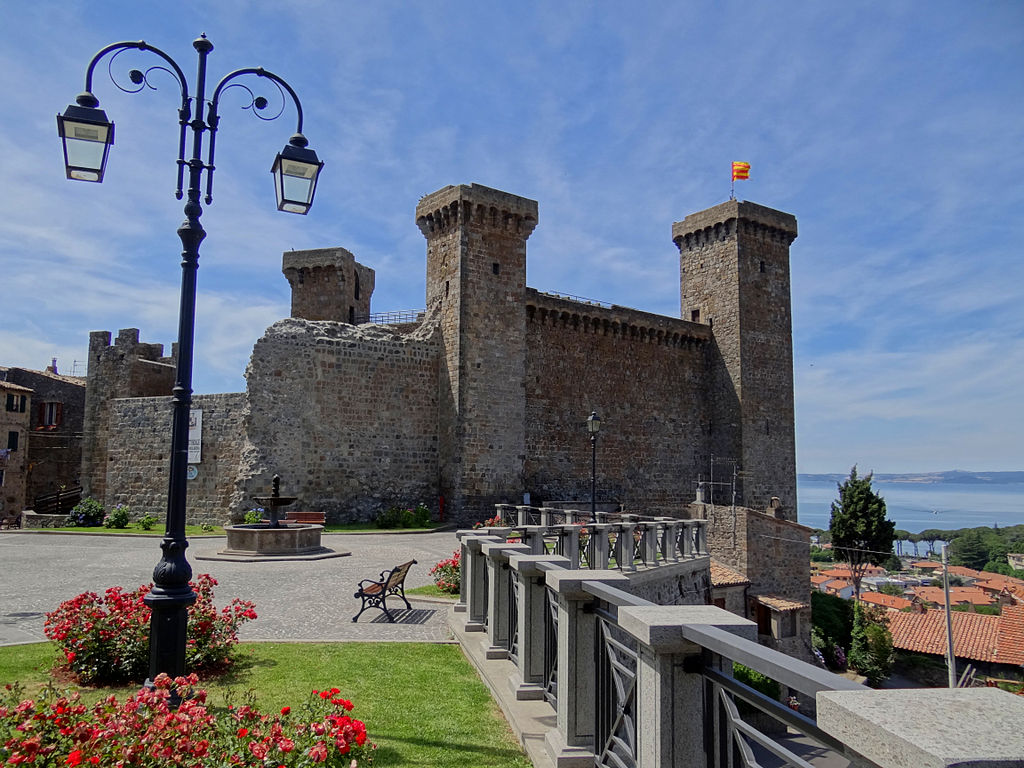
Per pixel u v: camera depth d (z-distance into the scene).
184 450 7.70
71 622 8.80
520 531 14.38
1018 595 64.06
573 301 43.03
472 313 36.69
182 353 7.81
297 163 9.29
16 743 4.72
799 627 33.59
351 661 9.70
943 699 2.70
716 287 50.19
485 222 37.72
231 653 9.97
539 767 5.95
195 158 8.20
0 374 51.06
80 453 52.72
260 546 21.53
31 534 29.03
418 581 17.44
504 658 9.12
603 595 5.39
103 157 8.33
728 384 48.72
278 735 5.14
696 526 22.95
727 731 4.01
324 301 45.19
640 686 4.56
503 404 37.22
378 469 34.28
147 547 24.59
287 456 32.00
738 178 50.25
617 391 45.03
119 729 4.90
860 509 51.12
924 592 69.62
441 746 6.59
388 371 35.25
